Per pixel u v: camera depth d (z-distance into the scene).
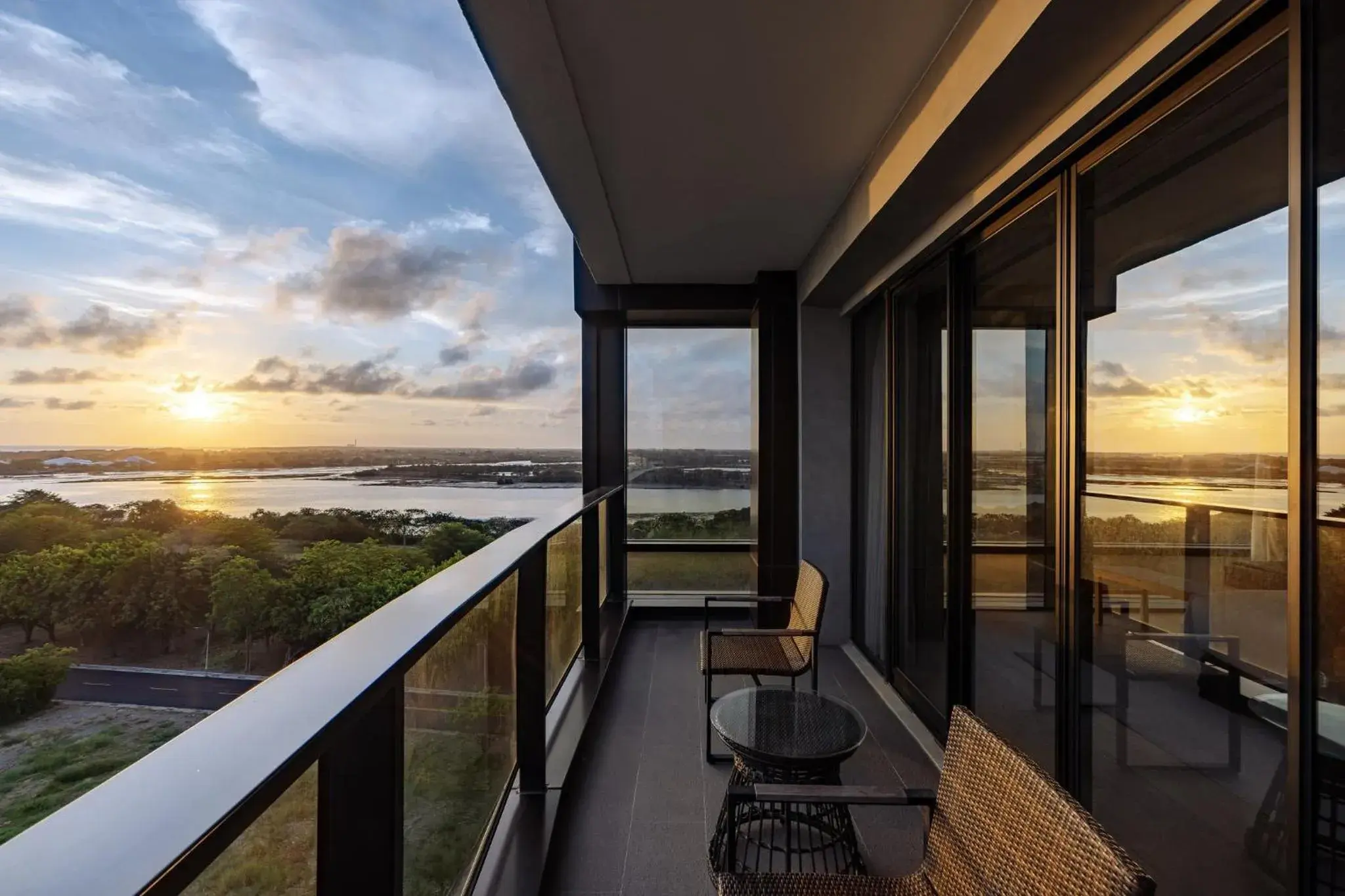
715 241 3.78
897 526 3.47
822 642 4.40
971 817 1.25
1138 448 1.57
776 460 4.47
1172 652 1.46
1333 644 1.06
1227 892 1.30
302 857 0.85
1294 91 1.09
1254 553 1.22
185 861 0.47
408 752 1.21
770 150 2.56
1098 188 1.74
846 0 1.67
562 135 2.39
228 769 0.59
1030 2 1.39
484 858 1.79
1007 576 2.29
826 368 4.41
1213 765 1.33
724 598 3.12
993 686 2.40
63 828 0.50
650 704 3.36
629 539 5.26
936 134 1.93
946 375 2.75
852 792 1.40
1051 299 1.98
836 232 3.30
